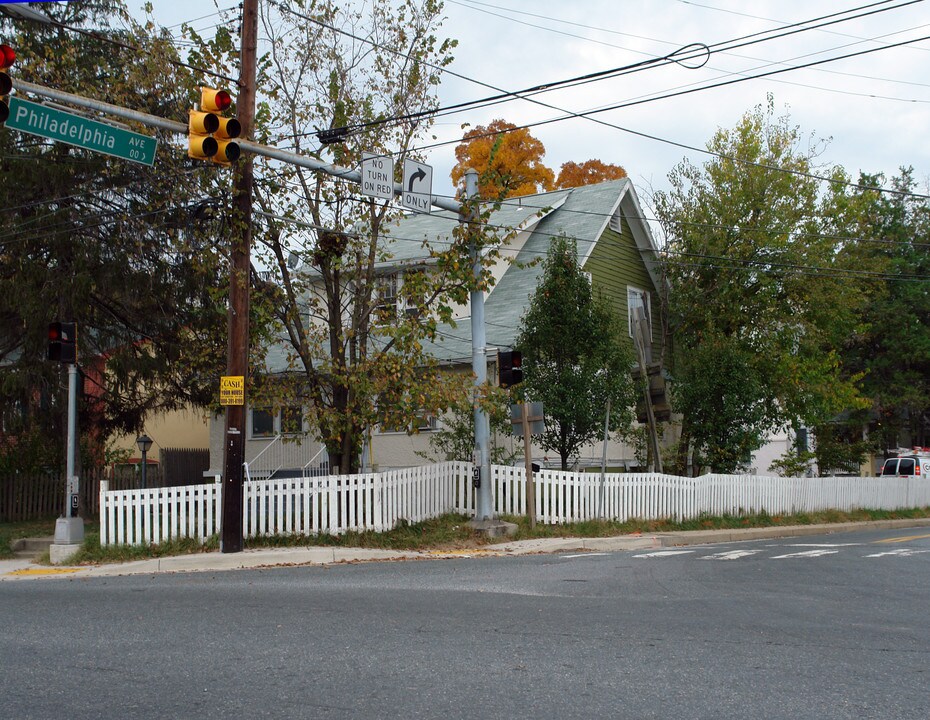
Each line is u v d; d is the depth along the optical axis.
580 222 28.53
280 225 18.36
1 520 21.55
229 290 15.99
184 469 29.25
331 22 18.80
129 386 20.73
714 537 20.75
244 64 15.75
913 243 47.22
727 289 28.09
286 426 20.36
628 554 16.34
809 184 28.77
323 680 6.70
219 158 12.37
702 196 29.05
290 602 10.28
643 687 6.52
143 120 11.95
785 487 26.55
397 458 26.89
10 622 9.23
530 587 11.64
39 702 6.18
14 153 18.20
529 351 21.61
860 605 10.42
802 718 5.83
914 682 6.79
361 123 18.27
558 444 21.59
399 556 15.96
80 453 22.03
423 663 7.21
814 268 28.45
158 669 7.07
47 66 17.09
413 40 19.09
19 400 19.56
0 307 19.02
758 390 25.00
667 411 22.22
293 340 19.08
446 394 17.77
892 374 45.72
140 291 19.39
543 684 6.58
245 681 6.68
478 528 18.14
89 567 15.00
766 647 7.93
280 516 16.62
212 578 13.08
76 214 18.56
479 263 18.16
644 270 31.31
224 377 15.84
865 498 30.92
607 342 21.45
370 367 17.92
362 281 19.78
